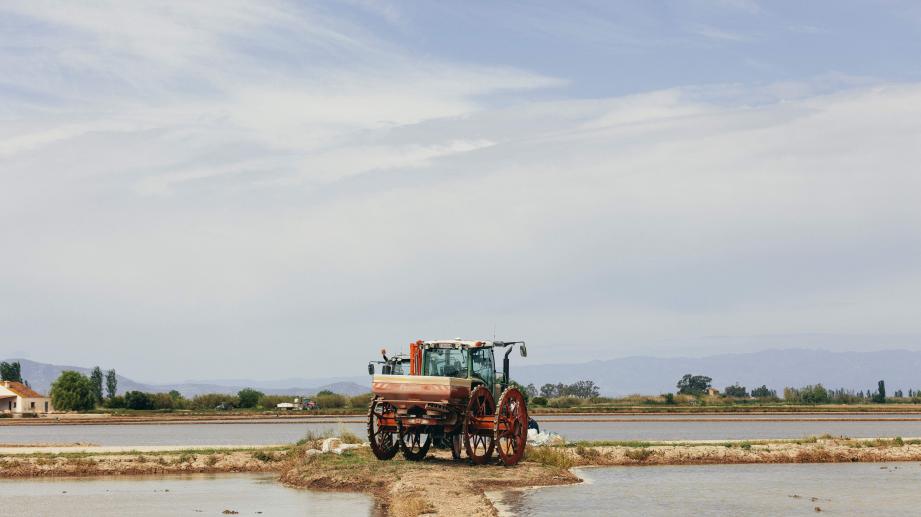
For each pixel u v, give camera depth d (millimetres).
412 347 33062
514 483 29859
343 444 37438
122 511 26297
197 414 118812
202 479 34000
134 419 100750
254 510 26203
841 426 80750
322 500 27938
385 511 25719
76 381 131875
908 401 179250
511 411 33125
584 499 27703
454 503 25016
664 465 38406
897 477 34281
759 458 39875
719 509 26344
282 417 106062
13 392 123062
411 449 34406
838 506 27188
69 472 35594
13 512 26234
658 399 162625
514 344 34344
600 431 71438
